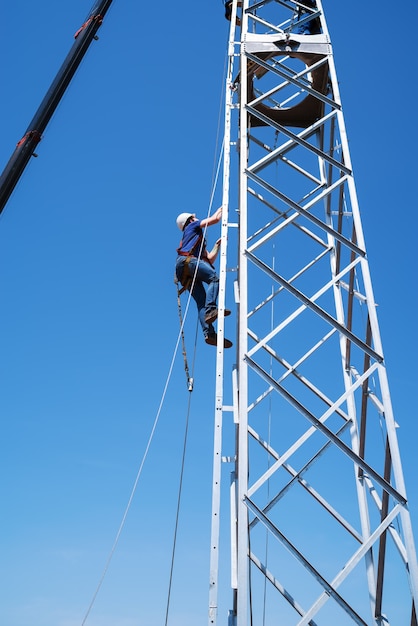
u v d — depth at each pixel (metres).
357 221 11.62
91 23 14.09
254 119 14.72
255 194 13.93
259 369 10.34
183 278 12.84
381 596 10.61
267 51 13.59
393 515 9.48
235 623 10.73
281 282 11.05
